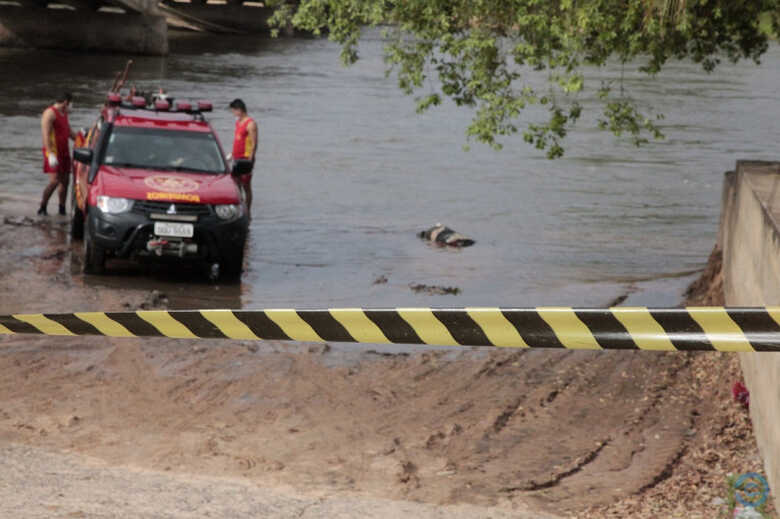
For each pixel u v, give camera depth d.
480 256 37.56
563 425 19.81
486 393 21.73
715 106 103.44
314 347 24.64
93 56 138.62
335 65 136.12
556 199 51.75
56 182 39.78
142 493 13.63
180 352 23.45
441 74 28.17
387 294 30.78
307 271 33.84
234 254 31.50
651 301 31.30
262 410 19.92
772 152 75.00
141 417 19.08
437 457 17.75
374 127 78.94
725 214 31.08
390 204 48.62
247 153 39.97
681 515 14.80
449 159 64.44
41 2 153.75
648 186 57.22
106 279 30.86
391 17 27.75
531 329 8.04
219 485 14.74
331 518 13.04
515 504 15.38
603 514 14.90
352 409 20.27
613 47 26.09
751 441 18.44
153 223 30.66
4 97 84.88
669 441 18.81
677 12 25.28
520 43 26.41
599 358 24.56
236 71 122.69
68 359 22.42
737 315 7.57
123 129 33.91
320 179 55.12
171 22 194.62
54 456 16.22
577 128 81.94
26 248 34.12
